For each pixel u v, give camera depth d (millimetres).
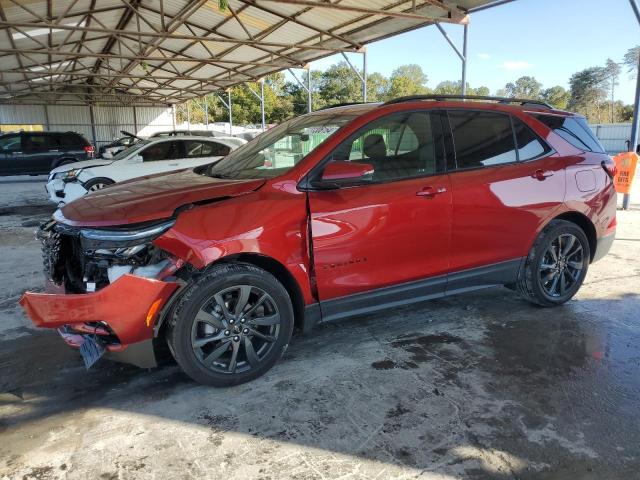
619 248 6336
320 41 14148
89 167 9727
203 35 16922
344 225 3184
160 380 3145
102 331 2777
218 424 2654
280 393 2959
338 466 2309
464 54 11086
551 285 4234
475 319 4082
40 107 30547
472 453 2391
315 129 3588
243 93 64062
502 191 3756
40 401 2916
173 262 2779
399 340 3689
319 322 3311
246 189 3057
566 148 4199
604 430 2568
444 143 3627
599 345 3582
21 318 4246
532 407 2781
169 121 35188
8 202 11914
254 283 2969
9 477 2246
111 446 2475
